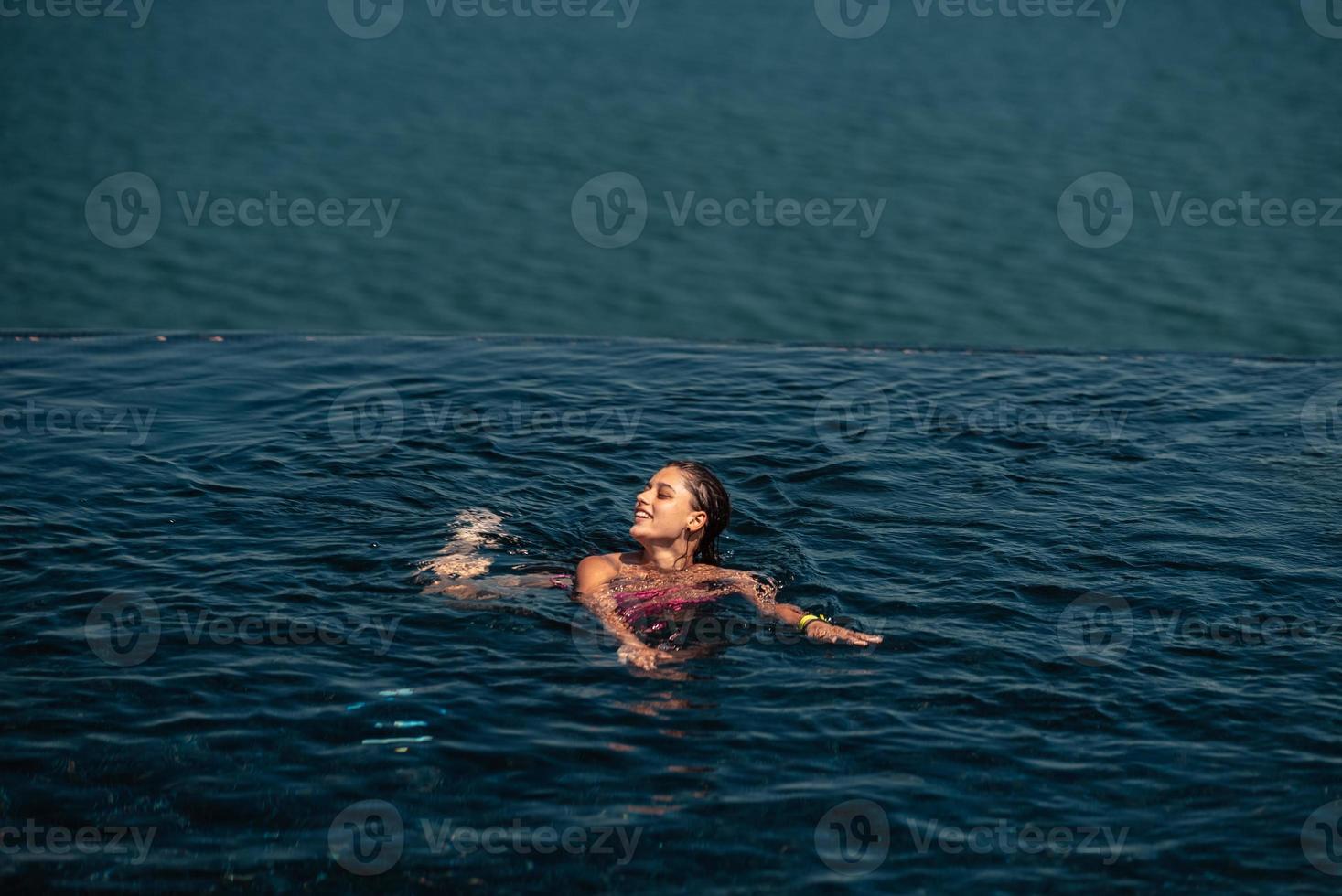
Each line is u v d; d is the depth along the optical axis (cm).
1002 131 3612
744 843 718
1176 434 1335
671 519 997
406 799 749
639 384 1464
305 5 4894
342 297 2766
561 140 3544
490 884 688
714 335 2602
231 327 2616
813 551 1056
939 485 1194
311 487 1155
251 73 4100
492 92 3909
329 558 1022
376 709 827
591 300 2756
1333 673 882
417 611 946
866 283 2825
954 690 859
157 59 4216
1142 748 802
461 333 1653
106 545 1030
